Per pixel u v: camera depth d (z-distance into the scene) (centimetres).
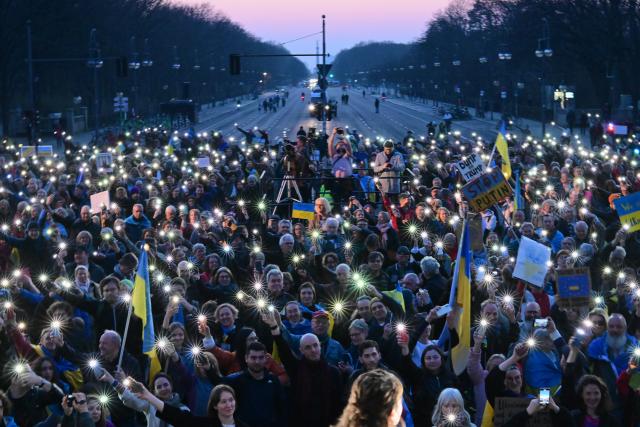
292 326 1282
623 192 2325
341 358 1206
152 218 2423
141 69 12281
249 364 1025
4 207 2189
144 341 1123
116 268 1650
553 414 973
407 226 2061
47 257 1803
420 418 1108
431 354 1109
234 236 1927
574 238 1911
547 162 3716
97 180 3033
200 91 16112
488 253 1844
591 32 9225
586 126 8169
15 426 969
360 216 2003
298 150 3014
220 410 903
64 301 1320
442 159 3788
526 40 9869
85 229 2055
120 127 8288
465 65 14212
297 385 1047
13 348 1234
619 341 1190
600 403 1018
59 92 10662
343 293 1441
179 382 1116
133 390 896
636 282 1466
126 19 11662
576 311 1377
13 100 10144
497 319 1288
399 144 4247
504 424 986
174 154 4131
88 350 1285
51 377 1123
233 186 2930
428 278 1555
